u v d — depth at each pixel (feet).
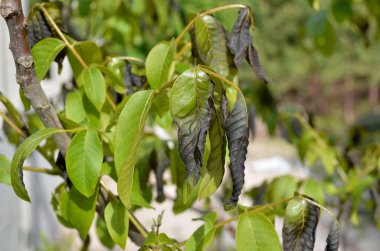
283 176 3.47
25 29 2.32
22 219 8.54
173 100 2.12
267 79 2.64
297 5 40.29
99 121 2.76
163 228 11.14
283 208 3.40
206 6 4.67
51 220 10.91
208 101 2.13
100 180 2.59
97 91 2.66
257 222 2.40
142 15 5.56
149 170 3.23
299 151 4.42
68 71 7.32
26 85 2.37
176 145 3.23
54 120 2.44
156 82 2.62
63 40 2.71
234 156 2.17
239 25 2.66
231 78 2.69
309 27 5.28
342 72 41.81
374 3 5.43
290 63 41.68
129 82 2.91
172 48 2.65
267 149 31.24
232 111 2.18
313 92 43.21
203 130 2.11
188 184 2.13
